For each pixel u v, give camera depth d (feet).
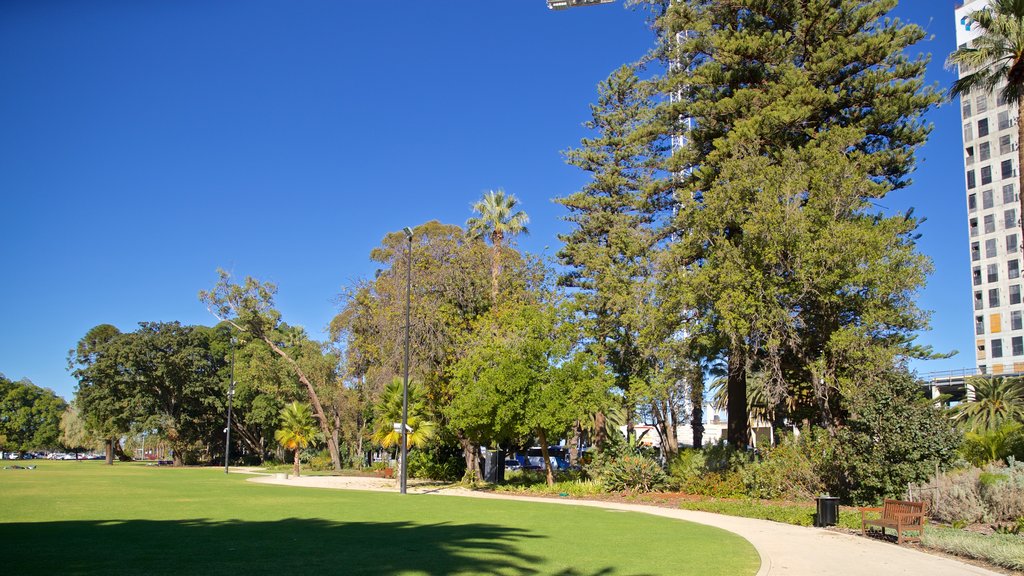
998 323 259.19
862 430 69.46
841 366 89.25
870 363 83.35
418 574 33.68
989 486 55.26
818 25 111.65
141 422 237.45
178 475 144.46
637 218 149.38
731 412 115.44
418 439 120.78
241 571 33.63
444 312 128.88
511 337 110.22
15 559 36.01
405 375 102.78
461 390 111.24
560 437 121.29
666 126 126.11
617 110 158.81
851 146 108.68
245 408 248.73
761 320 84.12
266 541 44.73
